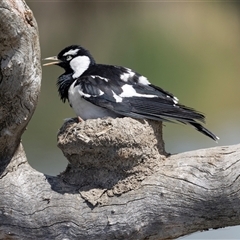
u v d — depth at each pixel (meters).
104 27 36.28
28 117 9.57
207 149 9.50
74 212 9.27
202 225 9.23
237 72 30.08
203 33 36.16
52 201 9.37
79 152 9.34
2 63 9.05
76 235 9.27
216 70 30.38
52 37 33.94
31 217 9.33
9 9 8.67
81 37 34.12
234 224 9.18
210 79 28.95
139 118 9.80
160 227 9.26
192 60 31.83
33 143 20.58
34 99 9.45
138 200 9.20
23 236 9.38
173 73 29.89
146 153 9.35
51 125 22.41
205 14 39.53
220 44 34.66
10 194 9.43
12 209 9.37
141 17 38.69
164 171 9.31
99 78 10.39
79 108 10.38
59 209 9.30
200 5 41.41
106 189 9.34
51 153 19.61
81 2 38.03
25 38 9.00
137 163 9.33
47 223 9.30
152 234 9.33
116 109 9.92
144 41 33.62
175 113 9.76
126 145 9.19
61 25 36.47
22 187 9.51
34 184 9.56
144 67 30.48
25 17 8.96
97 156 9.34
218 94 26.55
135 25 36.59
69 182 9.59
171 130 21.11
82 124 9.40
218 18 38.81
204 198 9.05
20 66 9.08
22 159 9.82
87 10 38.41
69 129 9.46
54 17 37.16
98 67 10.91
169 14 39.34
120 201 9.23
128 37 34.09
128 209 9.19
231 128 21.73
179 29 36.31
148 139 9.40
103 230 9.23
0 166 9.66
